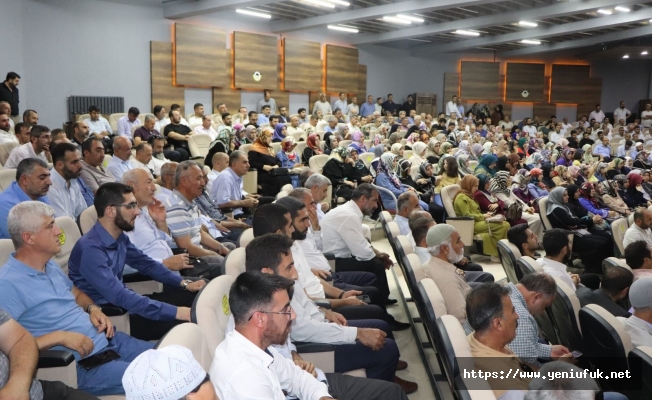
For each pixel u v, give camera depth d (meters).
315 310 2.71
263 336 1.88
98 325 2.41
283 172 7.82
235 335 1.90
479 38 17.22
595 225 6.64
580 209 6.76
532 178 8.64
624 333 2.51
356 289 3.79
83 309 2.53
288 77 14.71
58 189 3.98
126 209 2.73
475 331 2.34
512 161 8.84
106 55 11.04
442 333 2.11
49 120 10.16
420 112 18.58
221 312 2.17
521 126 18.31
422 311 2.77
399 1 11.95
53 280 2.37
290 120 12.84
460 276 3.44
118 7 11.19
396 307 4.66
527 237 4.49
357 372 2.67
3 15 9.19
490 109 19.97
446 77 19.64
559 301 3.06
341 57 16.12
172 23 12.20
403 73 18.62
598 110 19.86
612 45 18.34
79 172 4.05
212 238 4.14
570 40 17.91
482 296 2.30
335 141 9.70
